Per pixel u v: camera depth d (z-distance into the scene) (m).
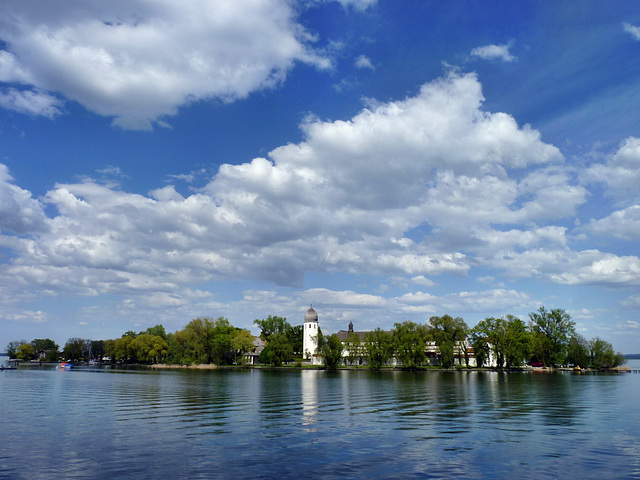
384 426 46.06
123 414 54.25
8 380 125.62
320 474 29.06
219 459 32.59
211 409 58.78
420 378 134.12
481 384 106.69
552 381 119.94
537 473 29.53
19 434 41.78
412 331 193.38
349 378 132.75
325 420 49.81
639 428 45.16
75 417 51.97
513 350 181.88
